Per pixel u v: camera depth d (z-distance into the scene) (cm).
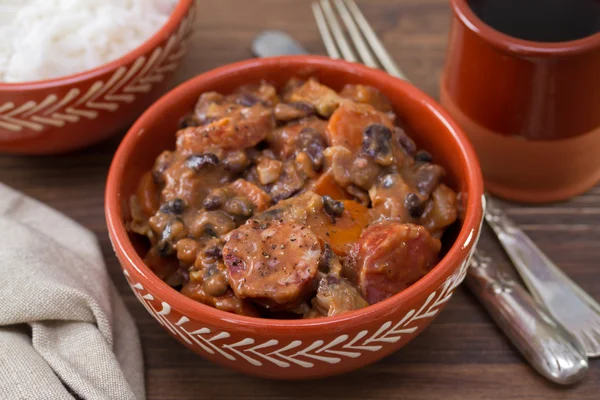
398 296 49
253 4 71
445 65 61
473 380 54
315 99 56
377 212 53
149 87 61
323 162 53
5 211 59
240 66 58
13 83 58
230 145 54
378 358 52
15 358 52
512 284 56
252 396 54
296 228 50
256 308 51
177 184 54
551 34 57
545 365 53
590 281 57
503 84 56
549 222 60
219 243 51
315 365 50
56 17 62
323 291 49
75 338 53
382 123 54
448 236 54
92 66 61
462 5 57
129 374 54
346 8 70
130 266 50
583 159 59
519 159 59
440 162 56
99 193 62
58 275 54
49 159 64
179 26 61
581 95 56
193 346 51
